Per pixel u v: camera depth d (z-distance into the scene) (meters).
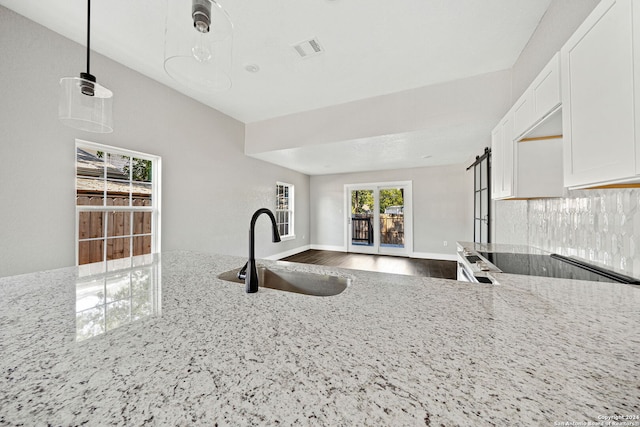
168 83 3.19
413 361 0.51
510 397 0.40
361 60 2.67
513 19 2.10
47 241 2.22
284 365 0.50
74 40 2.37
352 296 0.91
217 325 0.68
